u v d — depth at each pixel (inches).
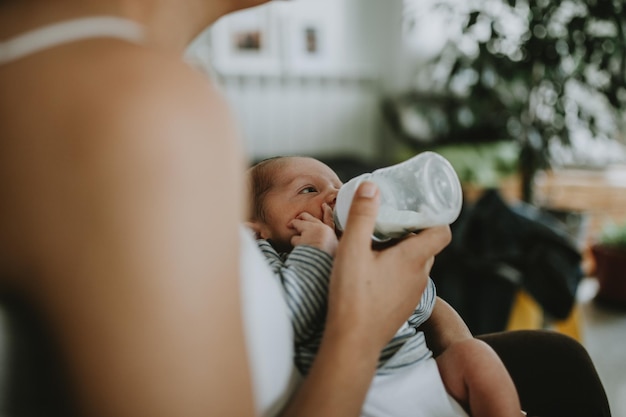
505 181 172.6
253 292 23.1
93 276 15.3
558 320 80.0
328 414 21.0
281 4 196.1
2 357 16.4
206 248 15.8
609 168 208.4
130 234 14.9
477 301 71.4
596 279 125.2
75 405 16.5
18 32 16.5
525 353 39.3
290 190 36.9
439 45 210.7
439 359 32.3
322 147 206.8
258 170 39.4
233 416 16.9
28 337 16.7
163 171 15.0
